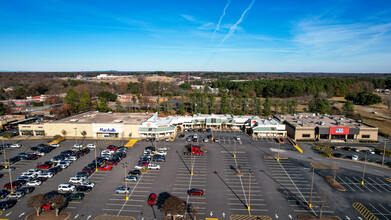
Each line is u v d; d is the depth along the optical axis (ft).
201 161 283.38
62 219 176.65
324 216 182.60
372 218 181.27
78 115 449.89
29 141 357.20
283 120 428.56
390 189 223.10
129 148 326.24
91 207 192.03
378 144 356.38
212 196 208.95
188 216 181.68
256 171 258.37
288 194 213.66
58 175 245.86
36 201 173.58
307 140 368.27
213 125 442.91
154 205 195.21
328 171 259.80
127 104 651.25
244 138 378.53
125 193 211.82
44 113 565.12
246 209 191.11
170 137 376.27
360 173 256.52
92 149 322.55
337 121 395.75
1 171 254.88
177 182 232.94
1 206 187.32
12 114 521.65
